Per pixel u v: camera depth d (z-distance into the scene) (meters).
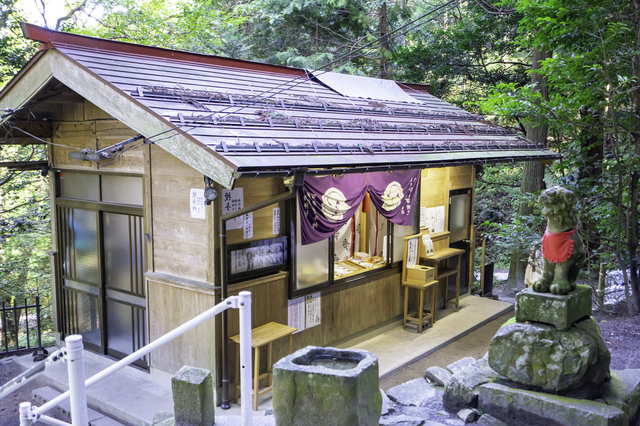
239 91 7.66
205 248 6.37
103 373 3.31
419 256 9.77
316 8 17.44
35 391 7.17
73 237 8.43
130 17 15.13
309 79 10.05
